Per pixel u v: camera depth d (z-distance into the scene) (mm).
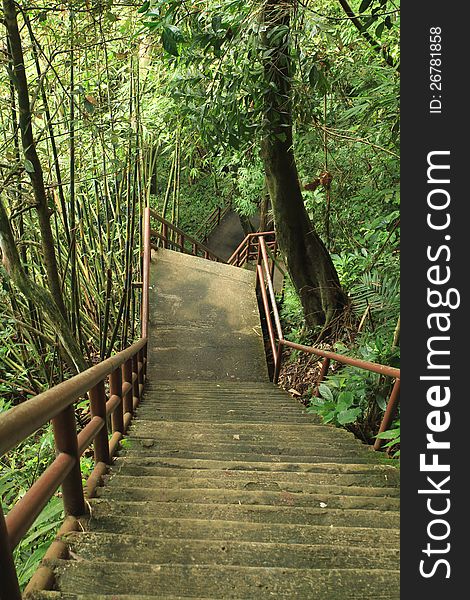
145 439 3438
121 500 2367
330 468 2996
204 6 3688
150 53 5387
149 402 5109
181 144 7906
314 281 6461
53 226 6297
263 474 2836
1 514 1210
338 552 1894
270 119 4418
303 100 4160
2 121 4441
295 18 3613
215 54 3582
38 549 1981
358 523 2252
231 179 11281
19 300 5004
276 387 6328
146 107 6559
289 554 1860
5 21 3125
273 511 2283
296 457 3254
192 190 14758
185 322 7590
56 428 1846
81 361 3869
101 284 6656
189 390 5922
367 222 6039
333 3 5094
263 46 3992
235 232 17172
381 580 1682
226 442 3645
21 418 1254
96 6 3629
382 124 4660
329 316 6445
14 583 1257
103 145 4891
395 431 3250
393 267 5223
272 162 5848
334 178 5996
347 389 4324
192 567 1682
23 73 3234
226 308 7902
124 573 1641
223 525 2078
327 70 4293
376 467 3008
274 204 6172
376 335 4750
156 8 2793
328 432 3957
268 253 8430
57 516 2414
